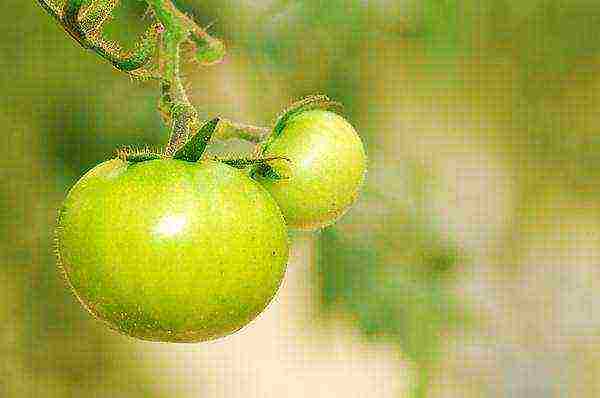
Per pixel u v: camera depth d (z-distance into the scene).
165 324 0.53
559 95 1.14
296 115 0.59
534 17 1.09
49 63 0.83
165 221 0.52
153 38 0.53
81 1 0.52
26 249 0.88
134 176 0.53
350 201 0.59
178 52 0.54
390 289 0.91
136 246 0.52
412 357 0.92
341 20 0.81
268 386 1.45
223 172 0.53
